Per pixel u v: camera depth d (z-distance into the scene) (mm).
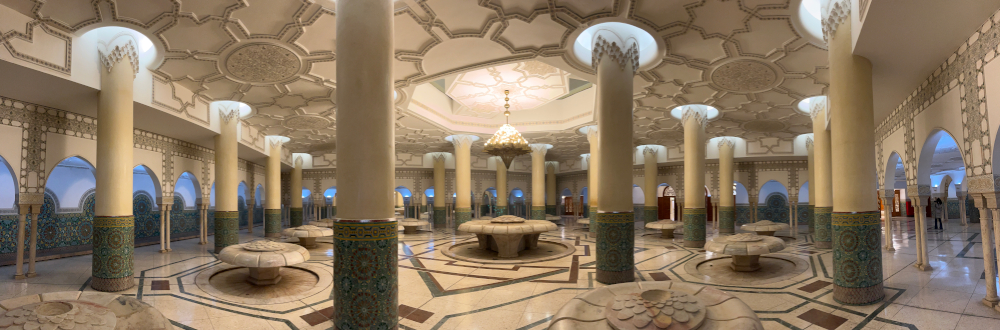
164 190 8688
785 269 6309
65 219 8805
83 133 6715
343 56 3611
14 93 5461
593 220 11367
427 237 11625
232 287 5488
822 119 8625
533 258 7621
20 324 2207
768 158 14539
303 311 4465
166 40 5270
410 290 5211
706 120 9234
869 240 4344
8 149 5645
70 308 2506
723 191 12336
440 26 5184
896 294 4590
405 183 18031
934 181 17844
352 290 3525
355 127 3555
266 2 4504
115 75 5336
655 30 5297
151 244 9719
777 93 7832
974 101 3959
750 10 4789
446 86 9508
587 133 11875
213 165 10531
